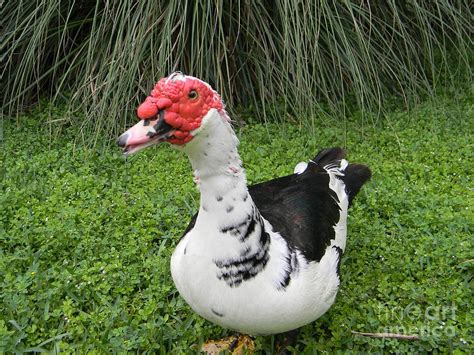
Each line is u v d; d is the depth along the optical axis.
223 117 0.86
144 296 1.27
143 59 1.89
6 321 1.21
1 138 1.90
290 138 1.89
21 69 2.06
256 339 1.19
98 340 1.16
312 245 1.05
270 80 1.88
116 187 1.63
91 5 2.09
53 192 1.62
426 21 1.94
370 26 1.94
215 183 0.89
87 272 1.32
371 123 1.96
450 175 1.66
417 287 1.27
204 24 1.75
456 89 2.12
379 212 1.52
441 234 1.40
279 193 1.19
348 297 1.26
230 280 0.94
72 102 1.94
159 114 0.83
